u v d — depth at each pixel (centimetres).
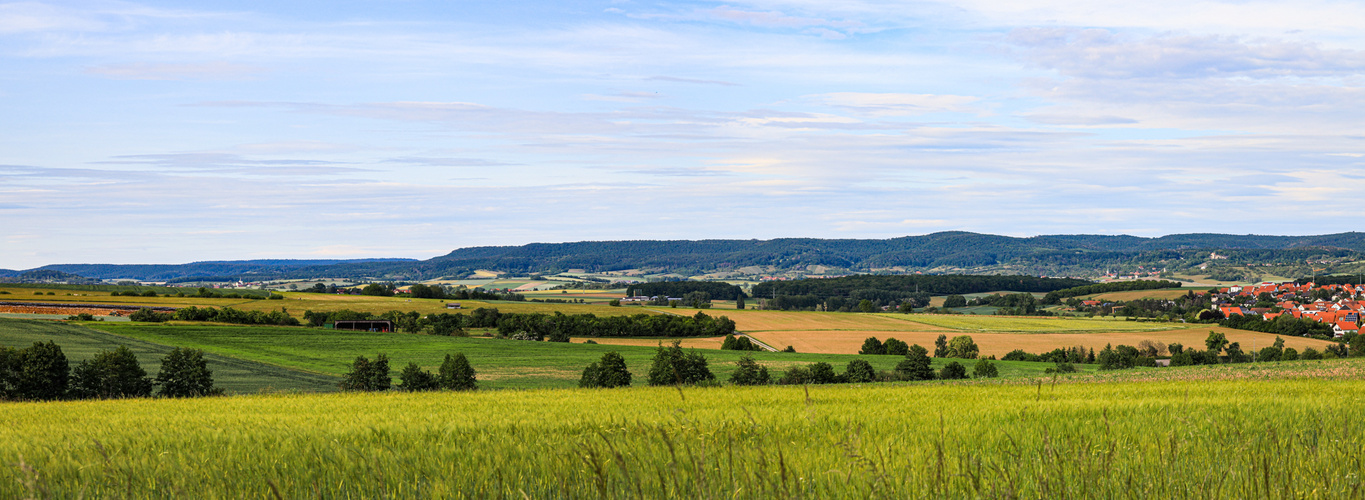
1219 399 1545
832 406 1712
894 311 17350
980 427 1015
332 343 8938
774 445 773
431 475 670
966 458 623
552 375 7156
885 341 10188
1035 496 561
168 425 1566
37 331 8462
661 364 5978
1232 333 11619
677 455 662
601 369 5909
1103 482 570
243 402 3000
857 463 571
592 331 11106
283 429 1254
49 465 774
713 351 9219
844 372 6794
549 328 11100
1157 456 662
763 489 538
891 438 850
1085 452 575
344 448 781
